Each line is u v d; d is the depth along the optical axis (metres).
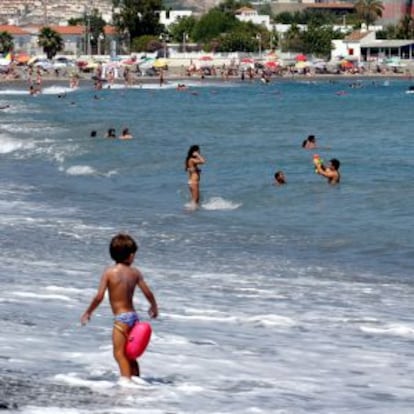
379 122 177.75
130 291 27.69
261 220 70.25
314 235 63.69
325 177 88.00
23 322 35.62
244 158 107.69
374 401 28.08
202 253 56.84
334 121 181.62
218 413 26.12
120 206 77.00
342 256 56.53
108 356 30.89
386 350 34.25
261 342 34.75
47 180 94.06
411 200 75.88
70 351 31.59
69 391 27.11
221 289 45.34
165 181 91.44
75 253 54.47
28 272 47.38
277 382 29.59
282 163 102.19
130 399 26.70
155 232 64.44
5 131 148.75
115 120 178.25
